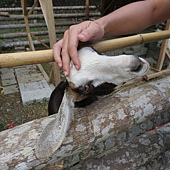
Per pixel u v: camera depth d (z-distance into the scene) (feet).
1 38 11.78
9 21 14.47
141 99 2.80
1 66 2.00
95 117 2.37
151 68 9.92
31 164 2.03
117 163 3.02
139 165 3.16
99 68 1.88
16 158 1.99
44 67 10.68
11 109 7.72
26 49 12.13
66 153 2.23
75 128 2.23
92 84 1.90
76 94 1.99
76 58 1.90
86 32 2.08
